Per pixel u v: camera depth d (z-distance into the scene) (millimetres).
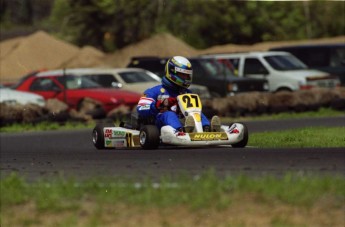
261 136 59062
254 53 107250
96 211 28328
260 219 27109
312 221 26844
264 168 36031
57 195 30094
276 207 28062
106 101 91500
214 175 32812
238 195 29328
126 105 91750
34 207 29297
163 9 179875
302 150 44312
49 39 168625
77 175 35906
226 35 185375
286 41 186625
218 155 42125
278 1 191875
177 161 39750
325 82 105250
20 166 41156
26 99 91375
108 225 27094
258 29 187125
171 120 48719
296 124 76562
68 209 28766
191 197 29078
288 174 31578
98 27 177375
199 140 47531
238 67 107375
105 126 55531
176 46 165250
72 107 93625
